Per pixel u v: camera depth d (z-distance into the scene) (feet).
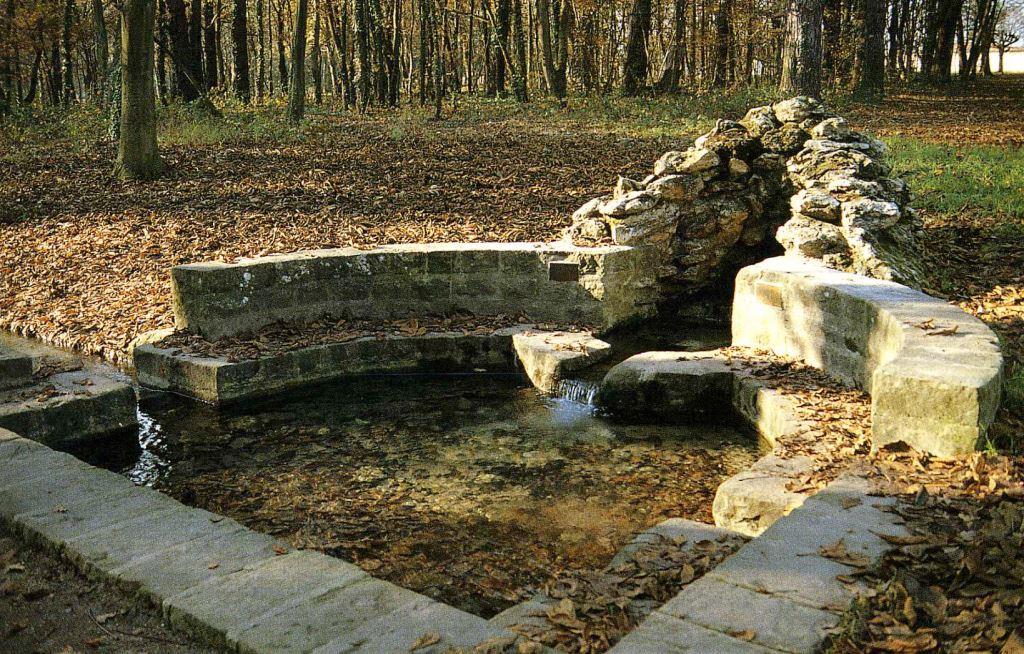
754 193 36.01
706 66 119.55
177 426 25.22
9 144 60.90
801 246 30.89
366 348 30.19
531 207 43.27
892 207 31.01
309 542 17.88
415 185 47.78
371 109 90.33
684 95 85.51
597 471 21.70
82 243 40.88
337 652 11.32
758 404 23.81
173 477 21.58
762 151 36.55
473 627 12.00
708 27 111.04
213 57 102.27
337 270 31.73
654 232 34.68
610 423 25.53
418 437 24.32
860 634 11.52
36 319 33.71
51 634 12.44
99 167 53.36
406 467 22.06
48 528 15.12
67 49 106.32
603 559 17.03
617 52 120.47
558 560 17.03
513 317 32.83
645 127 63.72
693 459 22.43
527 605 13.83
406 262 32.50
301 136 61.77
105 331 31.58
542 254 32.48
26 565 14.44
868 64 92.73
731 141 36.52
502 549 17.53
